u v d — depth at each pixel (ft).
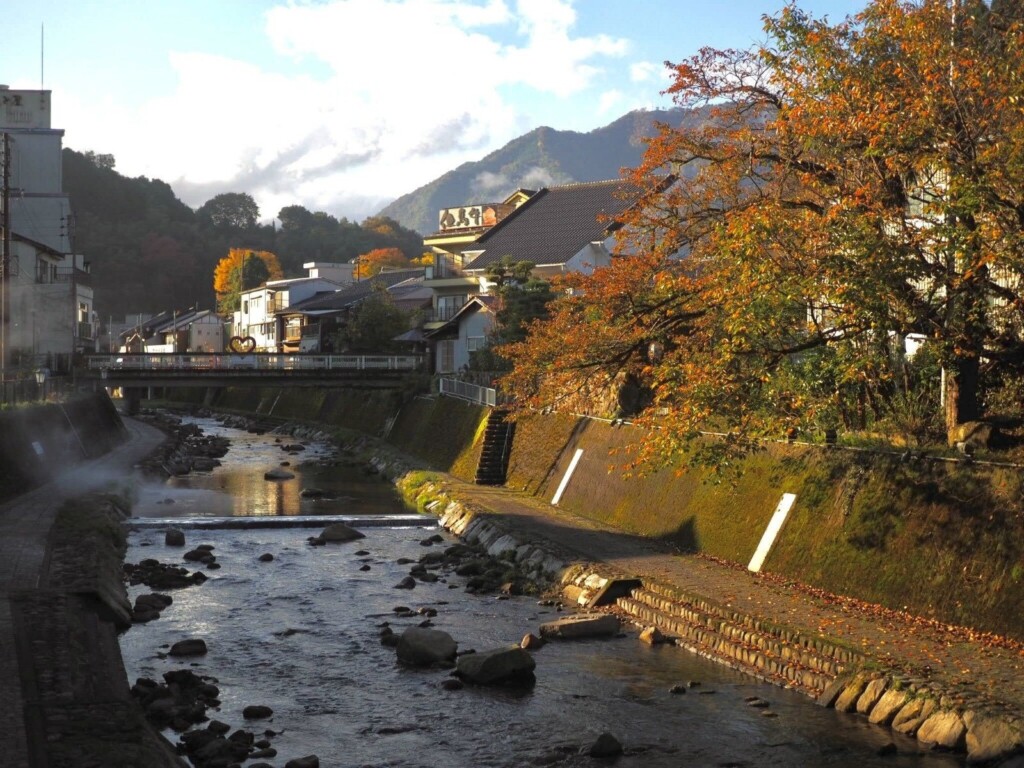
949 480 57.98
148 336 385.50
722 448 63.62
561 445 114.83
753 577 68.08
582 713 48.80
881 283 52.60
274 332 306.96
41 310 203.62
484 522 95.91
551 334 88.43
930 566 56.29
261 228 595.47
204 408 315.78
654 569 72.18
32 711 41.65
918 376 75.10
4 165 141.69
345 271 359.46
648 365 76.02
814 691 50.47
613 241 173.88
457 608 70.64
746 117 70.90
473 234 215.72
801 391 71.26
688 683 52.85
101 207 531.91
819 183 61.05
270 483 143.02
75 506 97.81
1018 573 50.98
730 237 59.47
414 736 46.09
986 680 45.27
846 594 61.11
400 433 177.58
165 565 82.12
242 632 63.93
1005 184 50.26
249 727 47.01
